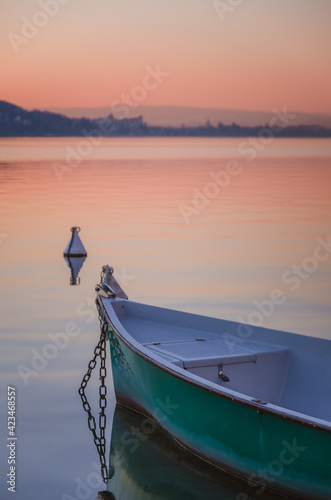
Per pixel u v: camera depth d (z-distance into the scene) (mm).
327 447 3914
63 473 4664
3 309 8500
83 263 11297
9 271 10742
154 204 19031
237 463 4492
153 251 12219
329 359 5180
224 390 4453
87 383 6156
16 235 13953
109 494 4430
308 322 7902
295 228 14781
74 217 16484
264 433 4238
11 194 21375
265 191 22281
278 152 53719
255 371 5305
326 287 9633
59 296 9195
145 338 5844
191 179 26828
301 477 4109
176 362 5055
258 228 14836
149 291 9281
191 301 8766
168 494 4449
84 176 28812
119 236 13797
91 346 7074
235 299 8898
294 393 5289
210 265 11062
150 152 55719
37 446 5012
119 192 21984
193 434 4812
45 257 11820
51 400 5781
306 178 27016
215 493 4434
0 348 6980
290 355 5418
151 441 5156
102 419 5488
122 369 5668
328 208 17984
